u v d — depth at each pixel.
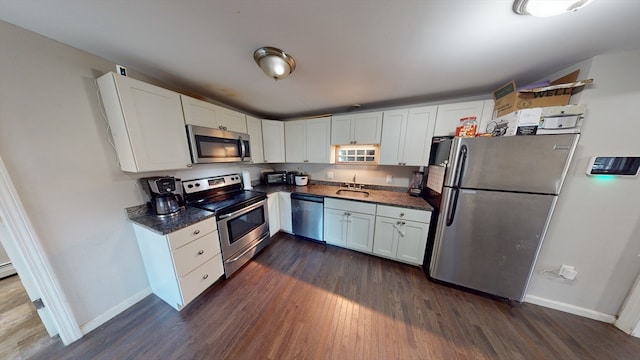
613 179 1.33
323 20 0.98
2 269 1.96
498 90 1.78
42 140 1.17
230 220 1.94
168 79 1.71
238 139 2.28
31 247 1.16
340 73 1.58
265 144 2.83
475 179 1.59
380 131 2.37
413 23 0.99
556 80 1.51
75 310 1.34
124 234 1.58
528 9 0.87
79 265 1.35
